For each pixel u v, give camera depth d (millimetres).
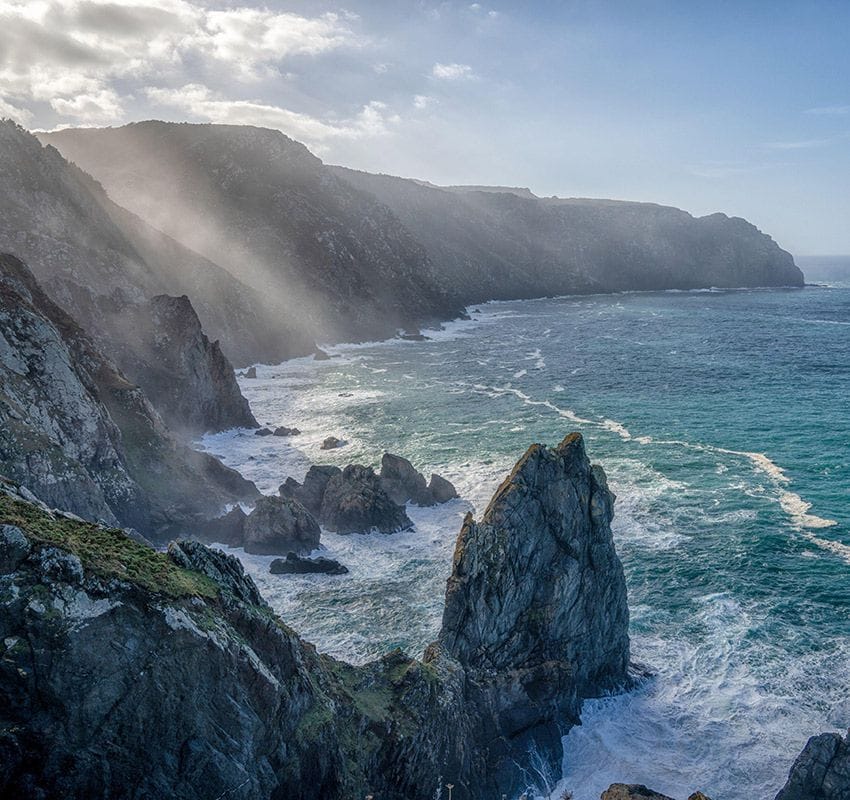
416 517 58281
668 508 58594
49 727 18062
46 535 20297
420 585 47312
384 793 25609
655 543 52281
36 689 18109
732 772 31500
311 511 58875
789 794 28141
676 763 32219
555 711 33594
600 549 36625
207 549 25266
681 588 46250
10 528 19391
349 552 52031
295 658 24234
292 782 21953
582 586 36219
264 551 51531
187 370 79375
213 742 19859
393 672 29828
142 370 77188
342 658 39125
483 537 34469
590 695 36219
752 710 35062
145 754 18984
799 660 38656
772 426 83438
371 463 71125
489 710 32031
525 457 36938
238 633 22094
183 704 19641
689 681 37406
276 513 52312
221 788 19719
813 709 34938
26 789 17609
